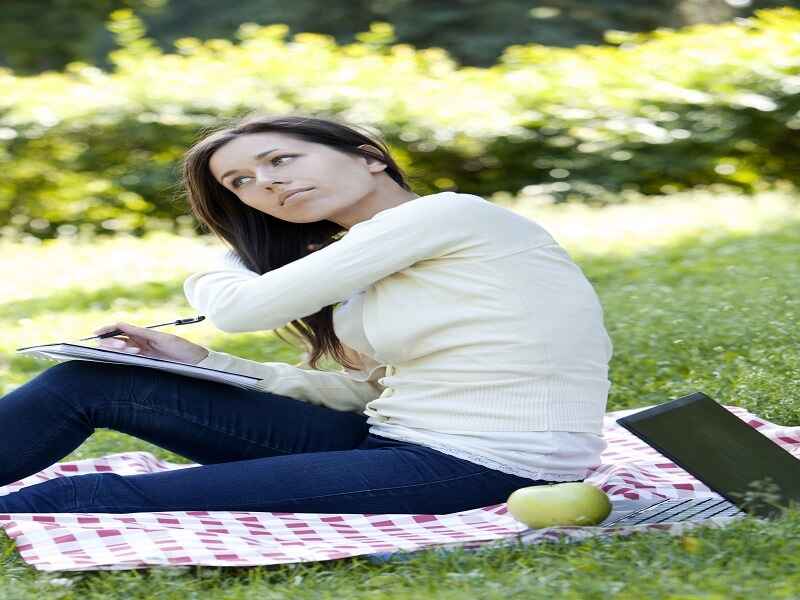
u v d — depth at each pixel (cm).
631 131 1520
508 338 395
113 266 1229
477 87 1580
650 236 1240
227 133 430
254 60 1577
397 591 334
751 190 1535
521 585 322
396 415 412
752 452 400
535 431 398
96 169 1467
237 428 420
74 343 406
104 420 414
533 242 404
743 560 333
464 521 399
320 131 427
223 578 364
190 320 438
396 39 2412
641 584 319
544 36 2400
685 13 2458
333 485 399
